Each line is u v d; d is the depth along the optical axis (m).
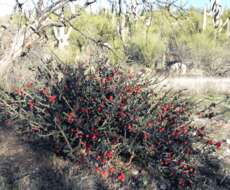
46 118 5.17
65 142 5.04
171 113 5.25
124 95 5.16
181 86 13.47
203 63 22.59
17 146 5.22
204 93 13.11
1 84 6.41
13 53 6.27
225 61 22.88
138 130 4.96
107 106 5.09
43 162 4.82
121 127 5.12
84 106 5.12
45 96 5.36
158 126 5.03
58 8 5.80
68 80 5.34
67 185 4.28
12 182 4.19
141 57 15.95
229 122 8.55
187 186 4.91
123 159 5.25
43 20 5.93
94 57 5.98
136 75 5.66
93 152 4.98
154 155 5.04
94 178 4.62
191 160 5.06
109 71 5.59
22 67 6.94
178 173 4.94
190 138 5.18
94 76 5.46
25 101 5.50
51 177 4.45
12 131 5.75
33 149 5.20
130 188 4.62
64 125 4.98
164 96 5.39
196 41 21.52
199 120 8.14
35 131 5.32
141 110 5.14
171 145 5.02
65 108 5.18
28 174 4.43
